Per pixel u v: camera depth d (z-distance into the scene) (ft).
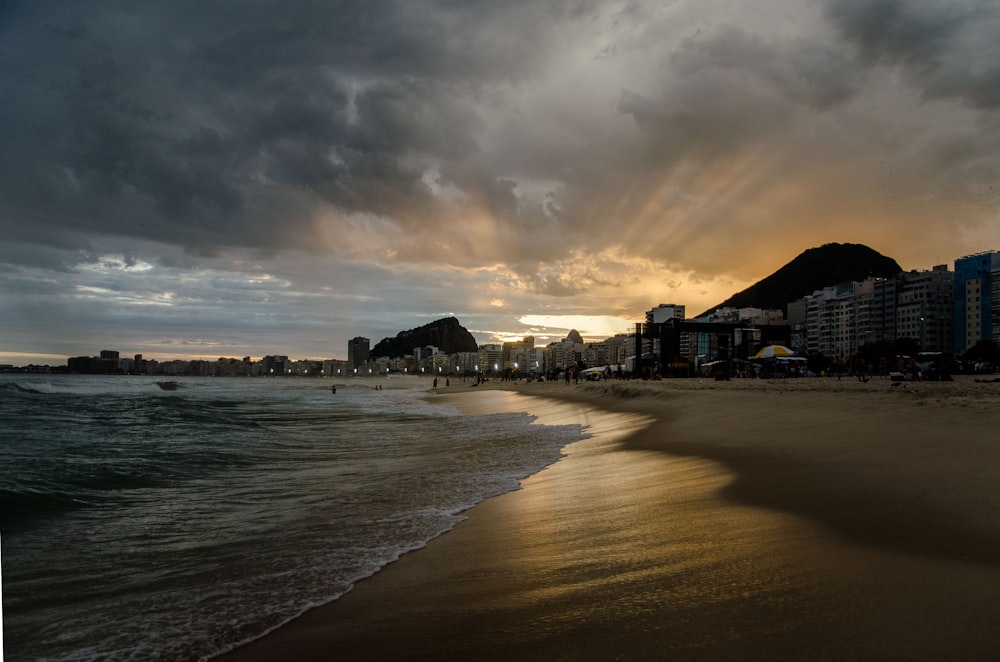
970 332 422.41
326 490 33.06
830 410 49.11
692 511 21.67
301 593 16.35
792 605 12.16
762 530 17.94
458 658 11.53
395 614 14.30
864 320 489.26
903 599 11.83
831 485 22.65
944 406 43.55
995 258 417.28
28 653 13.03
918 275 458.91
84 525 25.41
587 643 11.53
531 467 39.50
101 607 15.81
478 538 21.38
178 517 26.78
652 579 14.85
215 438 64.80
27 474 37.99
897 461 25.30
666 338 249.14
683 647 10.86
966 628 10.41
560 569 16.69
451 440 61.41
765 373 200.44
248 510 28.09
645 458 37.17
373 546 21.01
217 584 17.44
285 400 193.36
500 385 401.49
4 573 18.92
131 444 58.03
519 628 12.71
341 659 12.00
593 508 24.54
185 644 13.28
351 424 88.79
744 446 36.40
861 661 9.64
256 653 12.64
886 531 16.29
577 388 197.06
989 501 17.67
